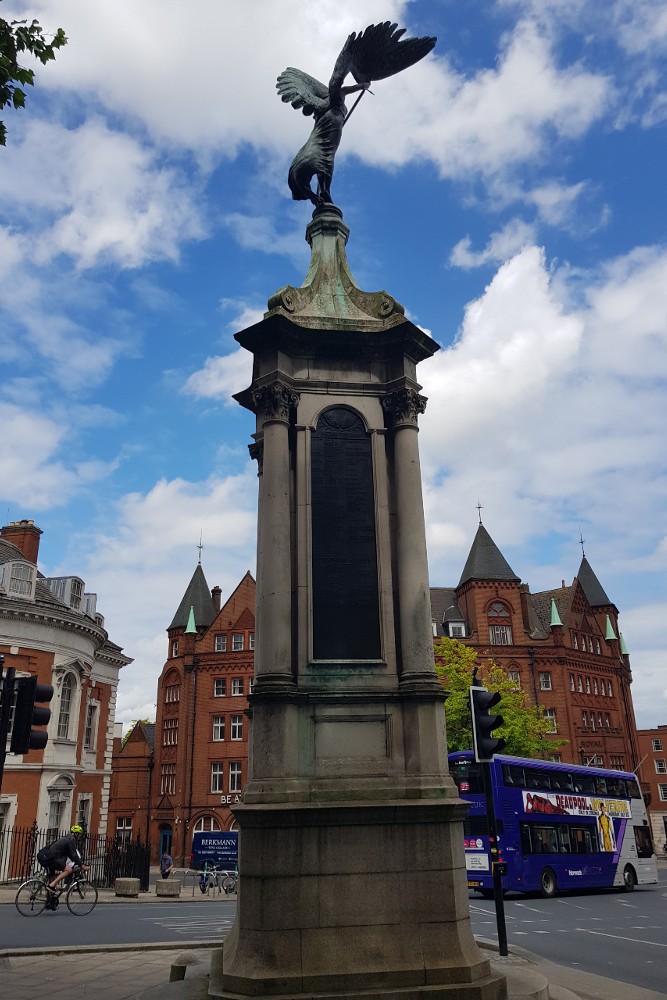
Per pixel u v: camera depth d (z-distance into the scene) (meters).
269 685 9.88
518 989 9.10
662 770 84.00
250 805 9.29
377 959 8.70
